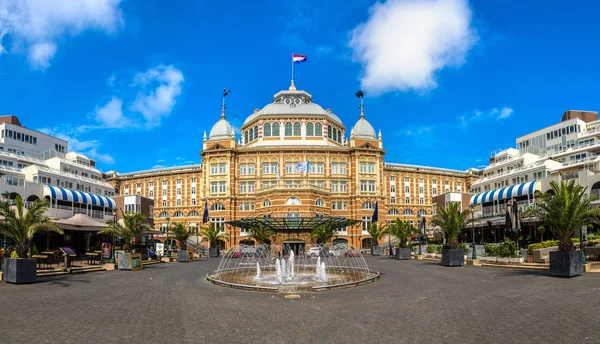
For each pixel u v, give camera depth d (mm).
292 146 101312
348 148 102438
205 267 46781
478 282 28219
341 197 101250
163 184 114812
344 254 66062
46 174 71500
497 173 92438
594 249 36125
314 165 101688
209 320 17188
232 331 15305
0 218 36844
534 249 39250
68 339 14367
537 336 14023
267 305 20734
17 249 30391
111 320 17250
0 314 18531
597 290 22125
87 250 59000
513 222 44250
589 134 81688
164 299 22719
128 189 119000
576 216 28922
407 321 16594
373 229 77438
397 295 23453
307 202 90375
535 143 95250
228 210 99938
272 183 100812
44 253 39438
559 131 89250
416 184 115438
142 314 18469
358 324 16219
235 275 36688
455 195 88875
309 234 78375
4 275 29938
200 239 99750
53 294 24422
